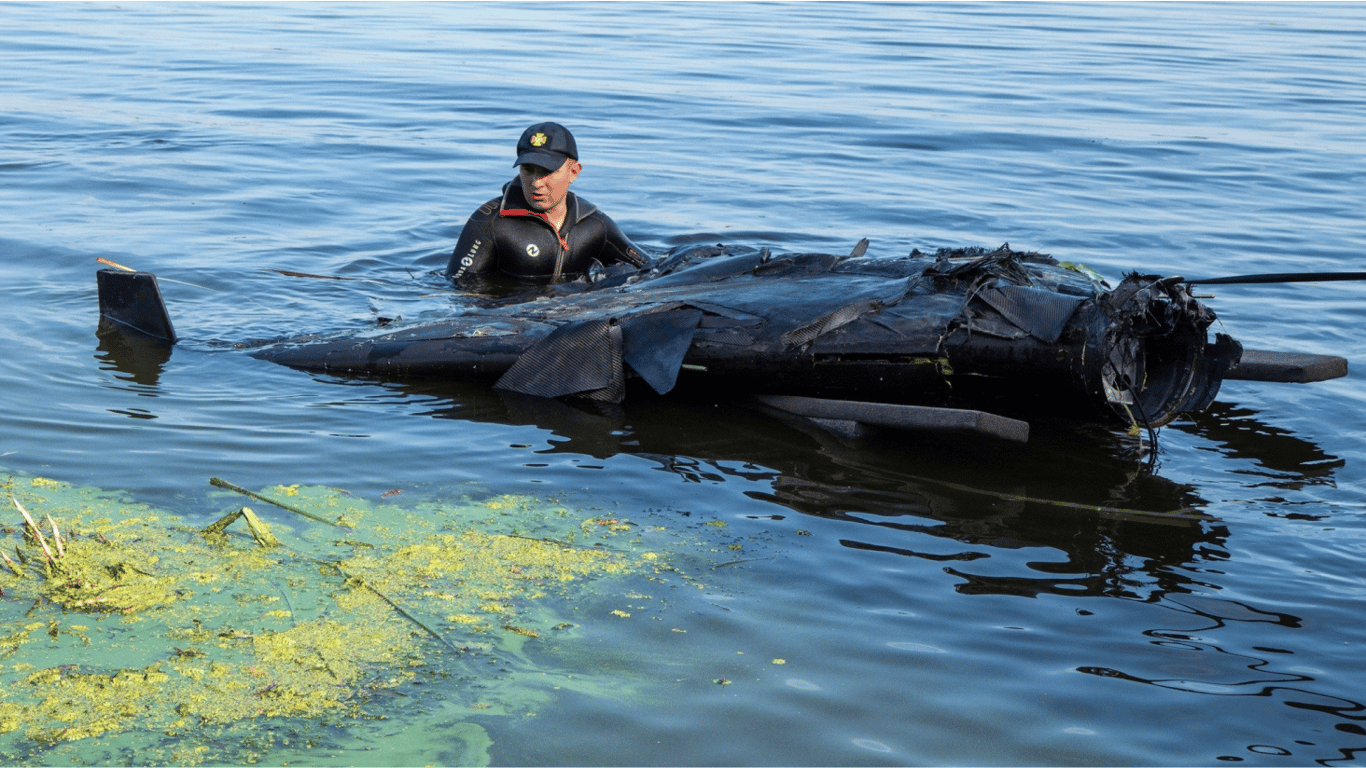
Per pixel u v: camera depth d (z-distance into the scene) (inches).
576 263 266.5
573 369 191.2
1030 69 607.2
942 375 176.9
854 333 179.5
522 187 258.2
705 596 127.3
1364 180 370.6
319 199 329.4
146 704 104.9
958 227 309.1
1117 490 160.6
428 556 134.6
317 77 528.7
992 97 516.1
